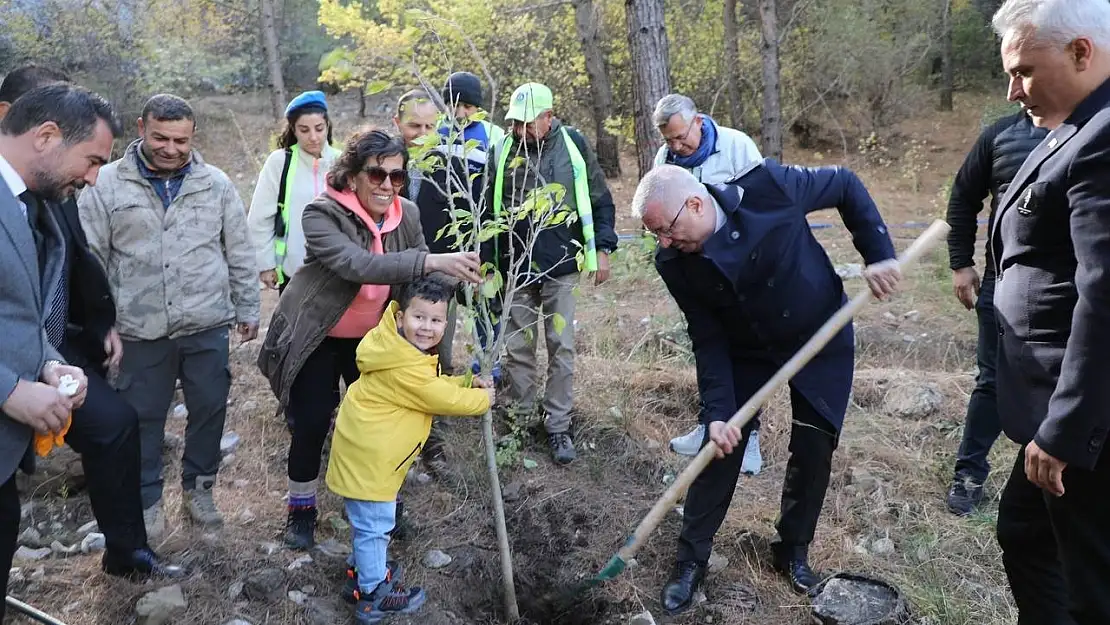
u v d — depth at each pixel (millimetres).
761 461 4461
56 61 13211
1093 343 2129
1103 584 2357
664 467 4406
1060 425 2201
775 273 3016
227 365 3689
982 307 3867
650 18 8023
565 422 4422
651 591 3537
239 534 3629
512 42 11852
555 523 3961
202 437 3666
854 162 14664
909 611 3199
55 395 2455
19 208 2426
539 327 4566
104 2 13375
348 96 16672
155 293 3457
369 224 3223
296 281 3352
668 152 4586
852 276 7312
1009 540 2672
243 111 15484
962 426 4652
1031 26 2242
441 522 3912
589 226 4234
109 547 3137
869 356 5801
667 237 2945
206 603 3166
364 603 3213
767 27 10938
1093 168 2141
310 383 3396
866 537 3801
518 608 3639
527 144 4230
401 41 3590
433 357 3088
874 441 4531
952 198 4004
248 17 15680
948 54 17234
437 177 4352
